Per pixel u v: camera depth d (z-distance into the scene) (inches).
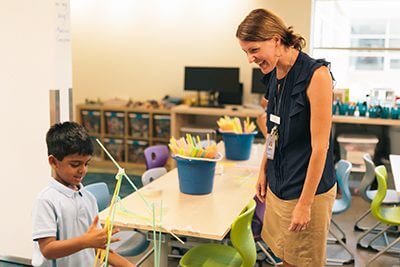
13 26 133.6
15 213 142.2
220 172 139.3
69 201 74.5
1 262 144.2
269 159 93.7
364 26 246.1
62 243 68.7
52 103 133.5
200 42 263.0
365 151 221.0
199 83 259.0
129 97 281.7
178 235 100.8
